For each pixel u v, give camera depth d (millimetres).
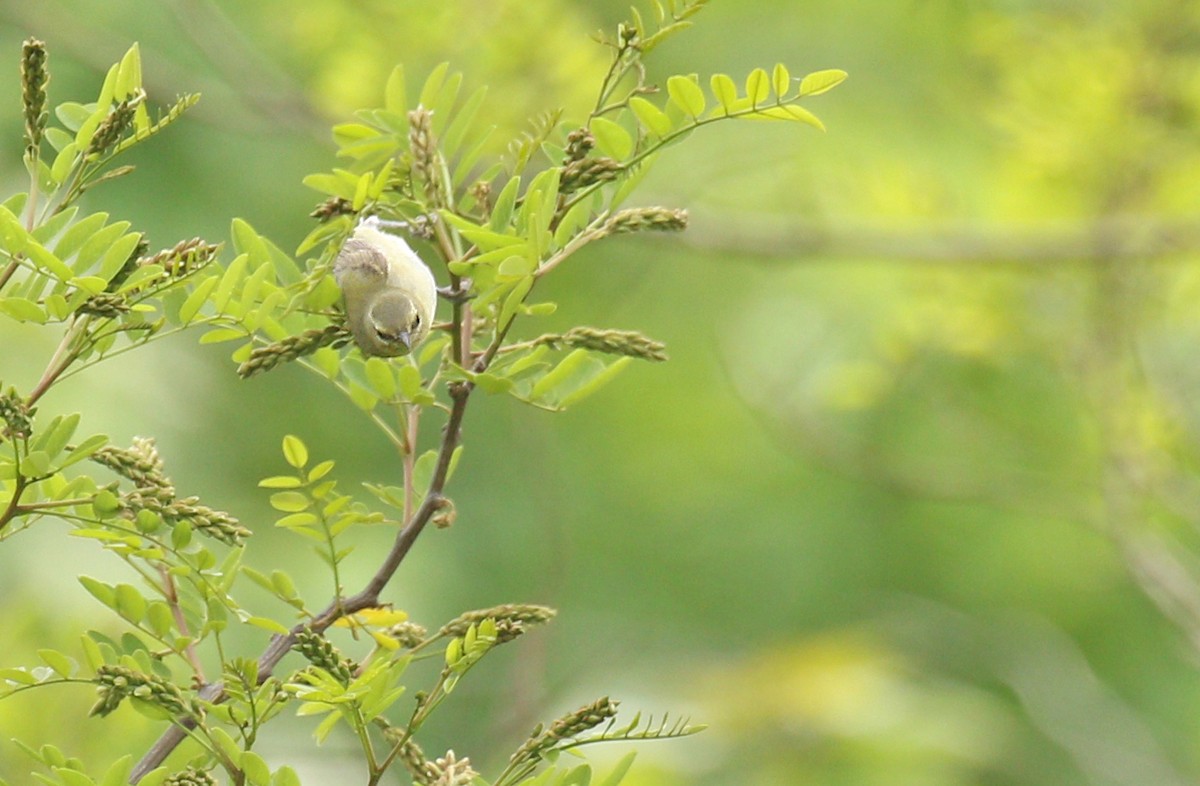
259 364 4355
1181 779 12961
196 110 11930
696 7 4367
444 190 4445
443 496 4352
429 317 4875
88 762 5980
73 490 4090
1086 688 13898
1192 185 11969
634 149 4457
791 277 14367
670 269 16578
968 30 13273
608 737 4016
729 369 13070
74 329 3918
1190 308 12211
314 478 4129
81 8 13391
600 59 10516
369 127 4664
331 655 3867
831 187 12789
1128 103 11680
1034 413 12828
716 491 17484
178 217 13953
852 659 14203
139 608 4230
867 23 14953
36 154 4023
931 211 12586
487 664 13633
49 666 4043
